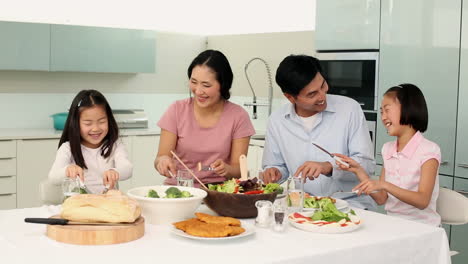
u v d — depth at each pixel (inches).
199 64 101.3
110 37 203.2
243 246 72.6
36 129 202.8
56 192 102.5
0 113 199.3
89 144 105.9
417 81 149.0
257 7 221.0
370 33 158.9
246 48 217.6
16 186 181.9
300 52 197.2
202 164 110.5
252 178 91.4
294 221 82.3
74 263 64.8
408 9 149.9
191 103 111.0
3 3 197.3
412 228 83.7
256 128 216.2
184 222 78.4
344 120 107.5
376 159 158.1
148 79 225.8
